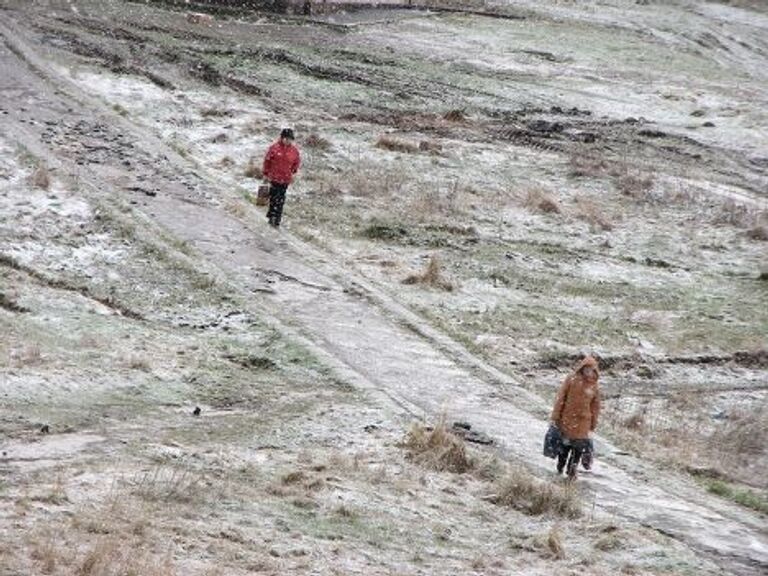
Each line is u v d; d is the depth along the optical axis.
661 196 144.00
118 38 176.38
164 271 95.50
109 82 152.62
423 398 77.94
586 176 147.38
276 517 51.31
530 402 80.62
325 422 69.88
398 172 137.38
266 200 117.75
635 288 114.38
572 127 169.38
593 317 105.12
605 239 126.88
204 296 92.00
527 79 193.75
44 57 157.88
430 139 152.88
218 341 84.31
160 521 47.97
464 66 196.62
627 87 195.12
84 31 176.38
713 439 82.44
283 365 80.69
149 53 171.12
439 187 134.62
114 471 55.12
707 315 110.12
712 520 62.06
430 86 180.75
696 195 144.25
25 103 136.50
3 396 65.44
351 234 116.25
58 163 116.94
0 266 92.44
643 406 88.44
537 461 68.06
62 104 139.25
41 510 47.06
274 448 64.06
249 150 137.12
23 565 39.53
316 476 57.91
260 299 93.06
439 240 117.81
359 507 54.47
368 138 148.75
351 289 99.12
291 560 45.38
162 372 75.38
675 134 172.12
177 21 193.75
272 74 172.50
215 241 104.94
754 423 85.62
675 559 53.50
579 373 64.81
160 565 41.44
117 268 95.25
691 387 94.06
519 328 98.69
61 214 103.69
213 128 143.00
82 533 44.50
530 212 131.38
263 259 102.75
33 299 86.00
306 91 167.25
